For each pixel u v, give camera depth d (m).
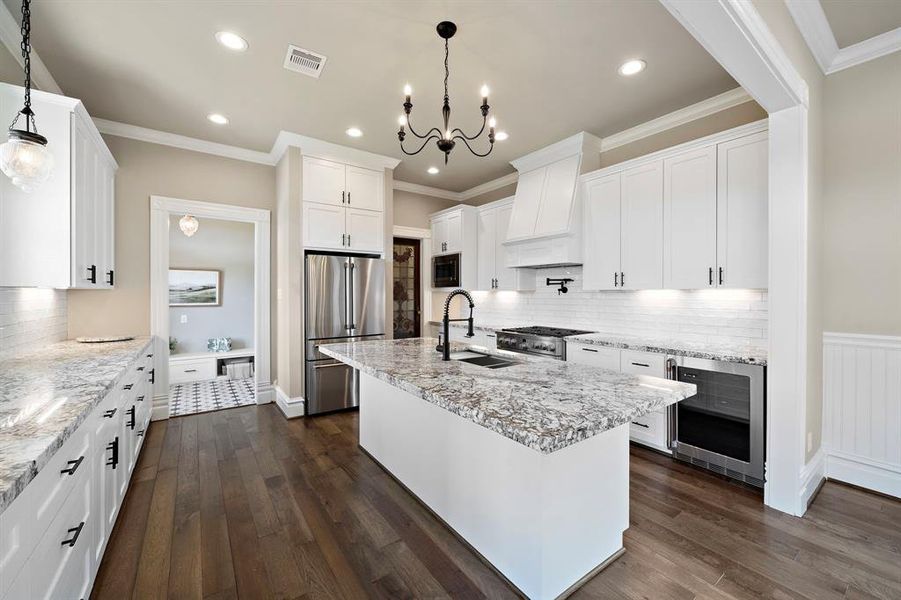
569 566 1.61
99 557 1.71
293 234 3.99
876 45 2.37
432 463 2.22
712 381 2.63
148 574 1.75
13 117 2.13
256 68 2.72
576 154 3.87
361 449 3.16
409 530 2.08
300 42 2.44
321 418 3.97
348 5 2.12
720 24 1.55
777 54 1.83
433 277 5.72
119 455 2.13
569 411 1.30
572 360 3.48
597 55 2.55
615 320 3.84
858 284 2.48
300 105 3.25
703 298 3.20
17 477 0.87
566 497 1.59
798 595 1.61
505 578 1.70
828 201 2.57
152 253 3.80
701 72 2.74
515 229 4.30
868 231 2.44
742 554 1.86
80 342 3.18
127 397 2.36
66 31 2.32
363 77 2.83
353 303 4.27
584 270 3.78
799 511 2.17
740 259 2.73
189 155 4.02
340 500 2.38
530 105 3.21
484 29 2.31
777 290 2.26
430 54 2.56
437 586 1.68
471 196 5.84
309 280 4.02
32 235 2.20
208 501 2.36
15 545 0.96
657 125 3.46
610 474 1.78
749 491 2.44
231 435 3.47
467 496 1.94
